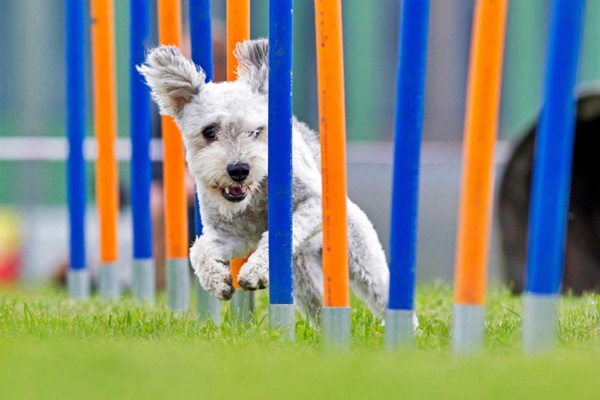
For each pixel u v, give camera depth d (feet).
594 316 34.58
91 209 68.18
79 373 22.63
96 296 49.49
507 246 52.31
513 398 19.51
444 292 46.01
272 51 29.78
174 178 41.55
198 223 36.19
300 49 65.57
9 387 21.27
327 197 28.50
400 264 27.32
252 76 34.99
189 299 42.42
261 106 34.55
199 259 32.89
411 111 26.50
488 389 20.24
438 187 66.80
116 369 23.03
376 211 66.13
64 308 42.04
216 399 19.81
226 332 31.32
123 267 60.18
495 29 24.61
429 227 66.64
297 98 65.67
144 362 23.89
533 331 24.77
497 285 52.42
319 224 32.86
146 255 46.34
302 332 31.48
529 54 67.82
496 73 24.70
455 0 67.21
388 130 68.23
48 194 66.03
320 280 35.58
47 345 27.48
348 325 28.81
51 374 22.54
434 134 67.67
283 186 30.12
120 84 68.44
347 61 68.03
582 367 22.50
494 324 33.71
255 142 33.81
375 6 68.03
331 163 28.40
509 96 68.03
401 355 25.27
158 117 59.67
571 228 52.80
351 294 40.70
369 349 27.86
